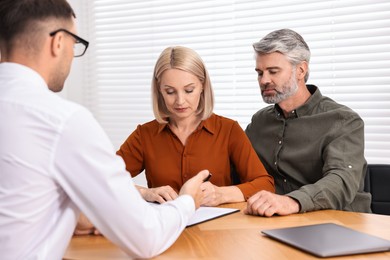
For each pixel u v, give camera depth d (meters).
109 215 0.92
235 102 2.72
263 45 1.90
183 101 1.74
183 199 1.13
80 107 0.93
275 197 1.41
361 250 0.98
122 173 0.95
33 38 0.96
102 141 0.92
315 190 1.47
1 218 0.90
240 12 2.68
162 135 1.94
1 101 0.91
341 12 2.41
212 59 2.77
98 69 3.16
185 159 1.88
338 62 2.44
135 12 3.01
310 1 2.49
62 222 0.94
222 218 1.36
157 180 1.91
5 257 0.91
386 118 2.36
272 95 1.93
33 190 0.89
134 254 0.97
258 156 2.06
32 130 0.88
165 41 2.92
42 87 0.95
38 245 0.92
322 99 1.99
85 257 1.01
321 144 1.88
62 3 1.00
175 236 1.05
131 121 3.07
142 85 3.02
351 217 1.35
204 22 2.79
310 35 2.51
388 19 2.32
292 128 1.97
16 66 0.95
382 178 1.88
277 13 2.57
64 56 1.00
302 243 1.03
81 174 0.90
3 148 0.88
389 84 2.34
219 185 1.89
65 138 0.88
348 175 1.63
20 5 0.95
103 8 3.12
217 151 1.90
